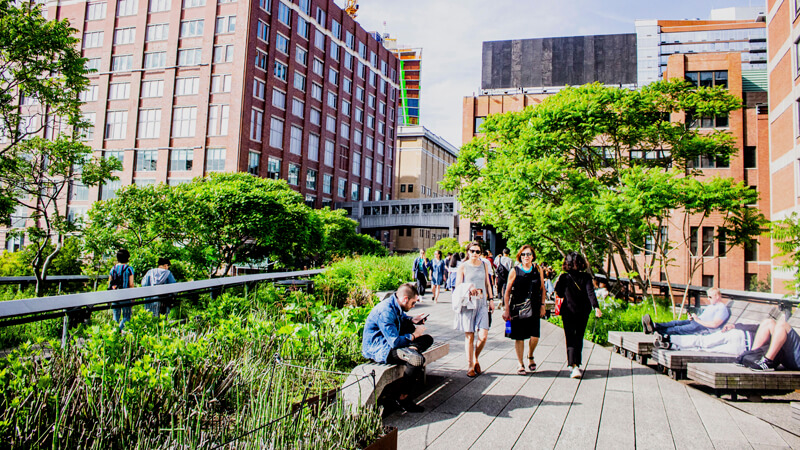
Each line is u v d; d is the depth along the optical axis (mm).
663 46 96562
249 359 4742
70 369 3582
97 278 13195
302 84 51594
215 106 43375
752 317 8148
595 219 12164
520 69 43375
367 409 3229
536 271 6469
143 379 3480
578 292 6258
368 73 64500
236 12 43469
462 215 22766
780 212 21484
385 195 69812
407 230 78000
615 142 16359
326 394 4090
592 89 15344
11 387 3033
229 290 7613
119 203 15000
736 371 5418
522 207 13648
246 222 22203
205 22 43969
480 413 4812
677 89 14953
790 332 5512
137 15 46156
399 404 4828
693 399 5426
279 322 6211
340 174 58875
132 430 3098
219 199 21906
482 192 18781
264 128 45406
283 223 24734
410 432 4273
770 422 4719
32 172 14273
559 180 13469
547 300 14609
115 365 3482
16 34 13430
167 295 6262
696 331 6980
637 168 11406
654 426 4555
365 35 63750
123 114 45781
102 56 46750
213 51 43844
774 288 20703
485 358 7383
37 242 13555
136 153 45094
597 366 6969
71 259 16578
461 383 5887
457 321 6242
